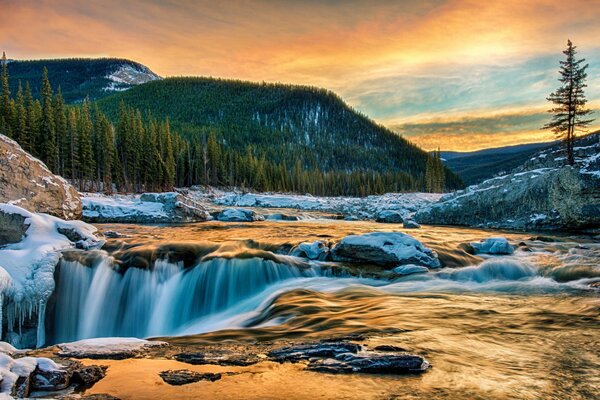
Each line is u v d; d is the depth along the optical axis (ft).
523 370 21.25
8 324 44.65
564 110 133.18
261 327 33.73
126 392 18.30
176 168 294.66
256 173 346.74
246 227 111.96
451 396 17.92
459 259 60.03
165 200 134.10
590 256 62.34
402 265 55.11
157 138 293.43
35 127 192.34
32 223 59.41
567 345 25.58
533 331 28.73
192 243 60.08
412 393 18.16
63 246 58.13
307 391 18.25
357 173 449.48
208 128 573.33
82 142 209.15
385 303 38.81
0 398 15.92
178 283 53.21
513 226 114.73
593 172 103.81
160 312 51.57
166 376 20.16
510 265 54.75
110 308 51.52
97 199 136.46
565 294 42.27
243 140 620.08
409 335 27.61
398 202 268.62
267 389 18.48
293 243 67.41
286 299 42.32
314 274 54.13
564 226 103.96
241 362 22.25
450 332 28.40
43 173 79.10
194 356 23.67
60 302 50.01
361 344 25.34
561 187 106.83
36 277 48.42
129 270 52.90
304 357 22.62
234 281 51.83
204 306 50.98
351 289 46.34
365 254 57.52
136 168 234.38
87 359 23.24
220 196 275.18
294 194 359.66
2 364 18.65
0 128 180.65
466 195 132.05
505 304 37.91
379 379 19.70
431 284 48.49
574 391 18.72
